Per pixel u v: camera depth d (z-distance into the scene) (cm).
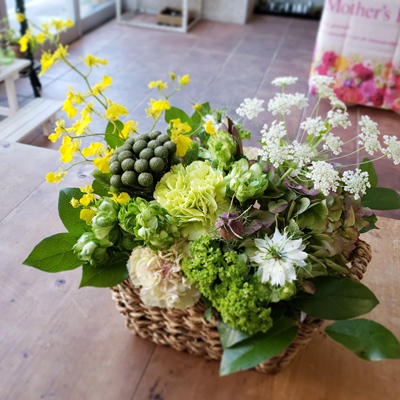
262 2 504
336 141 84
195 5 453
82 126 86
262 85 324
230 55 373
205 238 74
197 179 79
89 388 77
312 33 442
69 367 80
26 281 96
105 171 83
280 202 79
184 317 75
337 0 267
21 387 77
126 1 462
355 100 292
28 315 89
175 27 423
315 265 76
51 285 96
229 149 85
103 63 99
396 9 258
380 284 101
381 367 83
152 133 85
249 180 78
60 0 356
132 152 83
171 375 80
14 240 107
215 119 101
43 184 127
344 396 78
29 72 278
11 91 235
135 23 427
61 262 81
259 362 65
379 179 226
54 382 78
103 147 88
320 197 81
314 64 294
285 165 85
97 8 423
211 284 71
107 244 76
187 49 380
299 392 78
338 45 279
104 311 91
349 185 79
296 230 77
